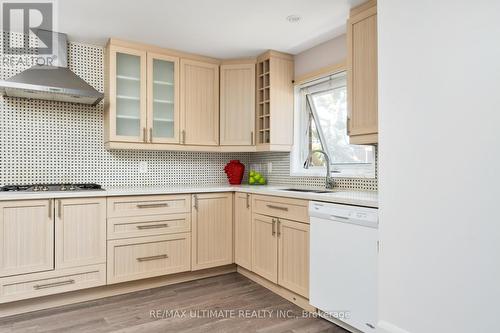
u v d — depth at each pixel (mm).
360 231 2047
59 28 2883
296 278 2576
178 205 3090
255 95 3652
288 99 3600
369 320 1979
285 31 2982
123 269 2828
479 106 1389
